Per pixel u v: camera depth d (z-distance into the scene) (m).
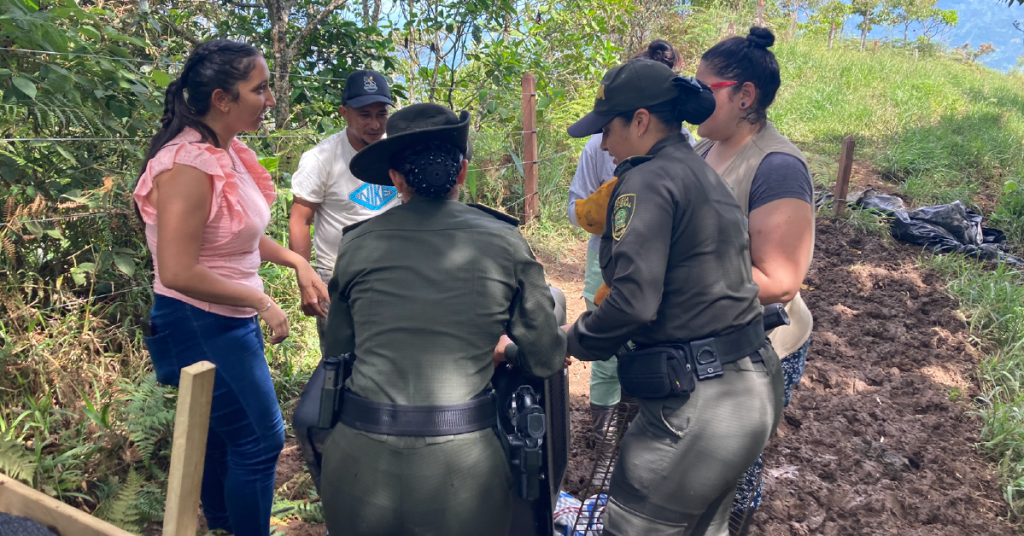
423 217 1.80
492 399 1.75
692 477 1.83
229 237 2.01
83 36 3.22
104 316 3.26
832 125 10.64
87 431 2.81
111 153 3.31
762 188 2.12
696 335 1.84
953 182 8.35
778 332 2.42
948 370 4.38
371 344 1.72
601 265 1.99
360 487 1.67
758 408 1.85
